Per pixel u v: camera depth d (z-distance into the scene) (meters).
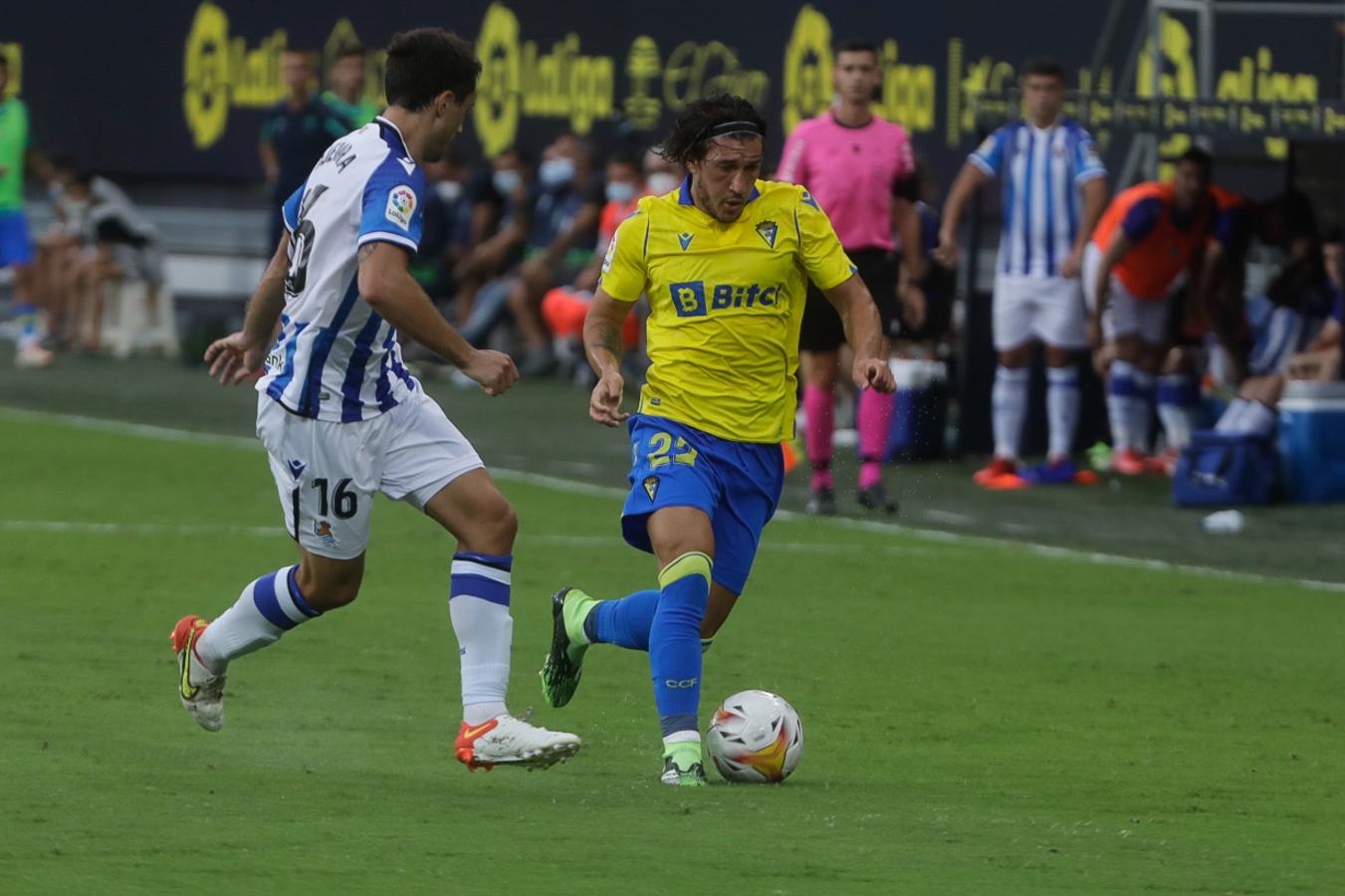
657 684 20.70
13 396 66.50
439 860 16.58
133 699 24.38
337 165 19.95
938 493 48.59
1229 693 26.86
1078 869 16.81
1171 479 52.25
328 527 20.52
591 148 75.19
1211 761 22.39
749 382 21.50
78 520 40.84
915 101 69.12
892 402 52.12
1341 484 48.00
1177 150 59.66
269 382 20.41
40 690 24.70
